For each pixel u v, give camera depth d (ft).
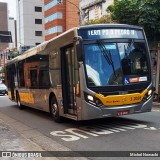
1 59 278.67
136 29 36.09
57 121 41.68
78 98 33.91
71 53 35.73
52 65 41.39
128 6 68.64
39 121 45.24
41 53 46.24
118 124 37.50
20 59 60.59
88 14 123.34
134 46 35.47
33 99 52.60
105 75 33.63
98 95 33.06
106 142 28.99
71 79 36.17
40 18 329.93
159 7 64.64
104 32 34.37
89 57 33.40
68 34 35.68
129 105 34.22
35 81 50.29
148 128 34.14
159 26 65.00
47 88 44.16
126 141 28.84
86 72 33.12
